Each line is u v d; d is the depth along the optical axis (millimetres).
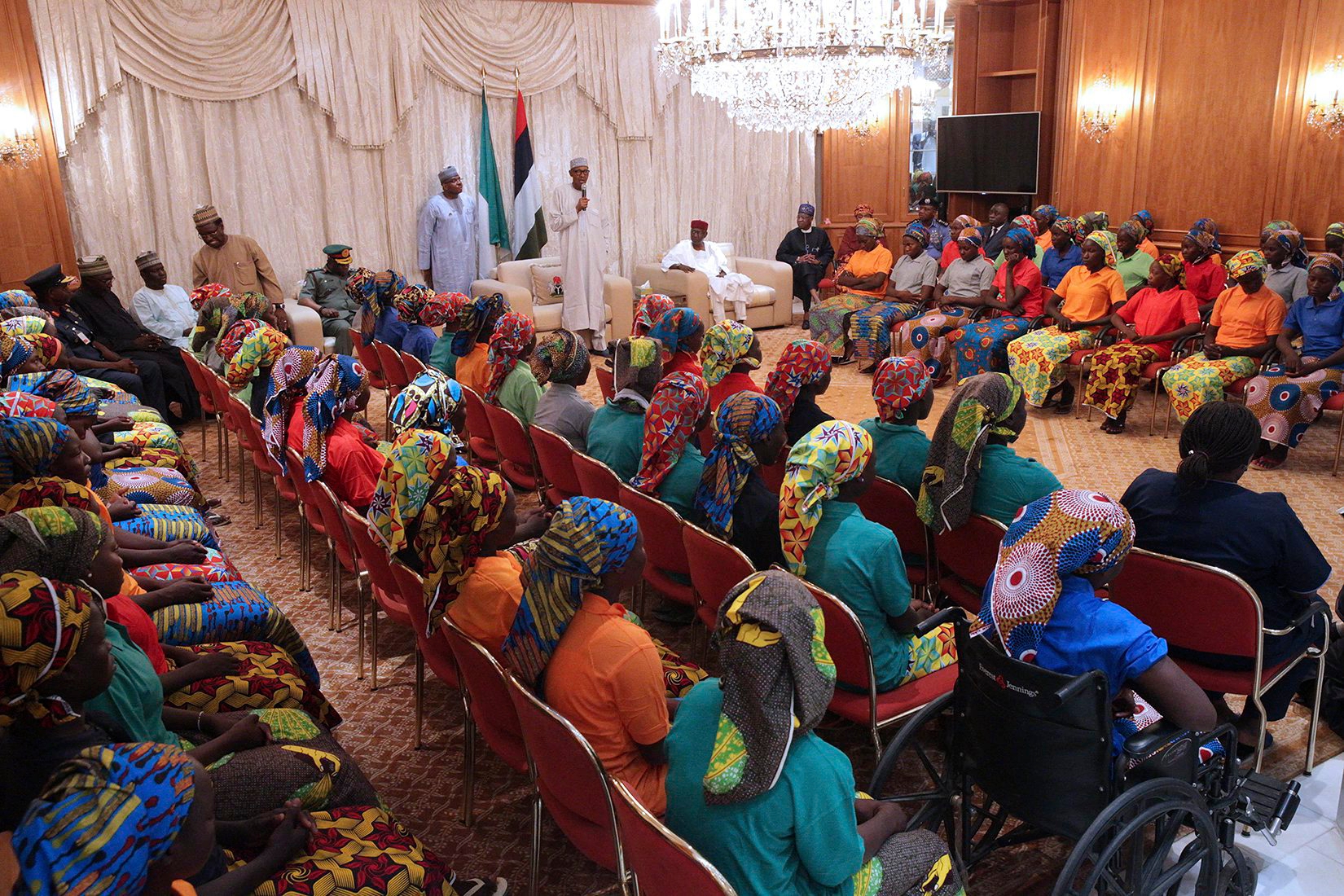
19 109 7344
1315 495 5281
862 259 9117
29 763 1699
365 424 6945
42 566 1957
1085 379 7773
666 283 9906
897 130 11070
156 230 8375
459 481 2428
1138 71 8781
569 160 10078
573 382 4535
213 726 2352
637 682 1969
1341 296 5730
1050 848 2693
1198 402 5961
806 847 1760
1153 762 2119
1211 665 2795
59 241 7703
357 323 8375
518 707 2125
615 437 4043
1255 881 2520
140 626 2426
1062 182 9719
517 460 4754
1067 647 2143
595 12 9844
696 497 3244
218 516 5352
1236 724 3051
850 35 6328
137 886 1454
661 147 10609
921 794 2355
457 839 2811
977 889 2537
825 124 7051
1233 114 8078
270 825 1949
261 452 4812
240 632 2928
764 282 10281
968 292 8023
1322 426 6539
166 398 7289
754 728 1704
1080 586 2166
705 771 1830
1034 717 2064
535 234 9828
